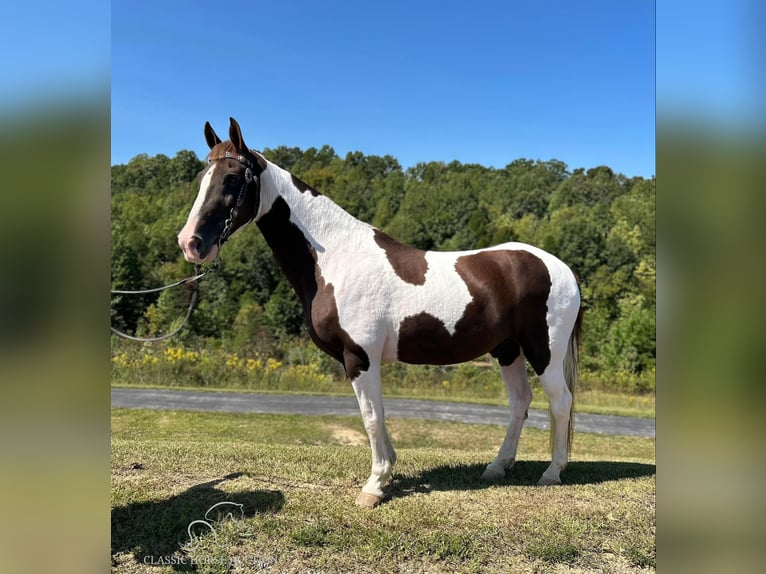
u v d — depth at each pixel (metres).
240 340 15.56
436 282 2.98
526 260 3.14
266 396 8.89
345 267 2.93
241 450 3.99
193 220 2.68
